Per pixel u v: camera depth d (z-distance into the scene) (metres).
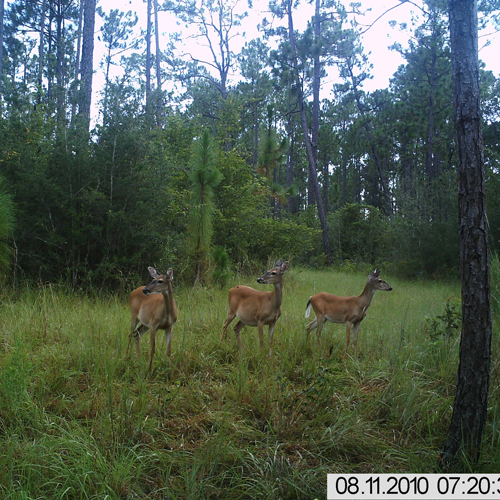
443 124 28.22
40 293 9.28
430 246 19.03
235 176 17.53
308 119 41.12
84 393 5.14
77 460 3.71
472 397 4.00
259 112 36.03
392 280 18.41
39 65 25.39
